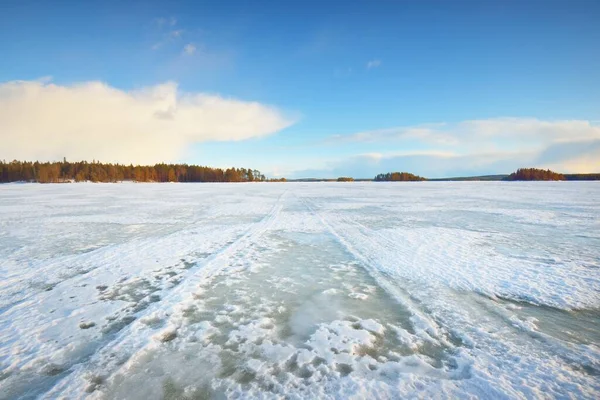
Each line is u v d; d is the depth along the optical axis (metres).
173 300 4.41
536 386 2.62
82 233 9.41
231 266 6.05
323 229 9.98
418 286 4.93
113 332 3.58
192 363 2.99
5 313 4.04
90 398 2.54
